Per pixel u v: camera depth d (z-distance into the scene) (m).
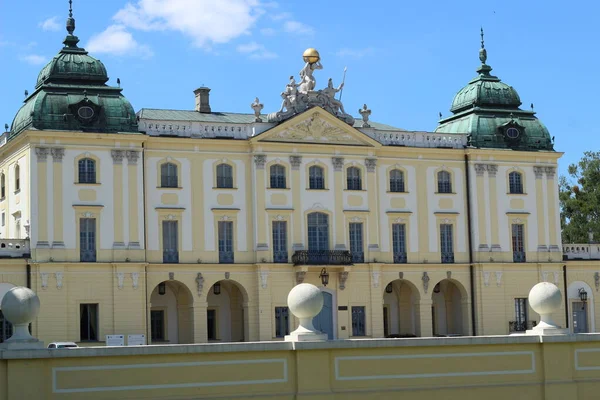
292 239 82.44
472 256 87.88
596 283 91.19
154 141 79.19
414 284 85.88
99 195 76.81
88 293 75.44
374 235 85.00
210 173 81.00
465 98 92.38
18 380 31.08
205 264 79.62
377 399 35.03
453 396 36.03
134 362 32.41
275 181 82.62
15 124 80.06
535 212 90.19
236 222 81.31
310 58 84.12
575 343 37.84
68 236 75.62
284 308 81.69
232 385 33.50
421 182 87.38
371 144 85.25
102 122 77.38
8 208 80.75
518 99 92.25
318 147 83.69
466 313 87.31
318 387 34.41
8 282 73.56
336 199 84.06
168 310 81.25
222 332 83.06
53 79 77.88
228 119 90.31
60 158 75.94
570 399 37.41
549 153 90.62
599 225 117.12
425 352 35.91
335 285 83.12
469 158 88.69
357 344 34.97
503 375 36.91
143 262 77.06
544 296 38.03
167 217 79.19
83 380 31.80
